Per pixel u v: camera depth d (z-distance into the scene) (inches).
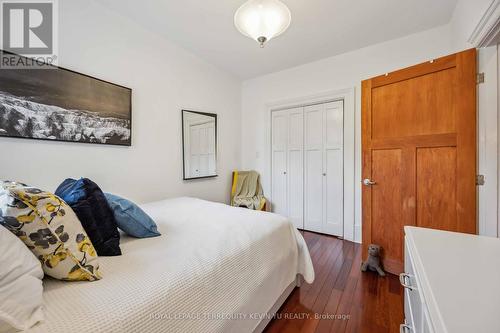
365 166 83.1
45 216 28.8
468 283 22.8
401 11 77.3
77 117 67.3
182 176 105.3
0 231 24.3
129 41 81.9
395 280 73.4
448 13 78.7
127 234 49.5
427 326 21.3
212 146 122.4
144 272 33.5
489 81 57.5
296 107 127.3
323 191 119.7
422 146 70.0
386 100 77.7
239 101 143.8
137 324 25.4
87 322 23.5
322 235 118.3
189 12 77.8
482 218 59.6
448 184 65.7
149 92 89.7
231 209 72.7
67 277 30.0
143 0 71.8
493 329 17.0
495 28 50.1
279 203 135.4
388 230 78.2
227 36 93.4
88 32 70.2
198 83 112.8
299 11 76.5
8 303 21.6
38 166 60.2
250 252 45.7
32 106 58.5
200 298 33.1
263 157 139.5
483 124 59.0
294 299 63.6
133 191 84.7
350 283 71.9
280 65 122.8
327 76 114.0
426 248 30.9
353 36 93.3
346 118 109.0
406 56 93.4
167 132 97.7
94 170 72.5
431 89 68.2
